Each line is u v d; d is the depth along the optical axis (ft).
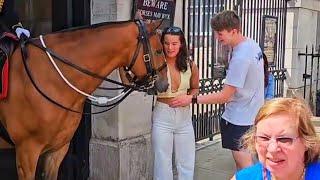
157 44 12.68
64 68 12.28
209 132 23.58
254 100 13.12
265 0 27.76
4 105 12.42
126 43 12.42
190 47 20.83
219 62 22.25
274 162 5.51
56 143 12.60
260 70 13.16
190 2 20.18
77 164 16.78
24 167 12.52
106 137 16.37
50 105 12.13
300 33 31.17
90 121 16.72
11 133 12.49
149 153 17.11
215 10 22.68
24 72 12.26
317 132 5.93
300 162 5.55
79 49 12.39
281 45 30.09
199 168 19.62
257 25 27.02
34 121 12.21
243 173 6.11
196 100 13.38
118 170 16.07
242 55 12.78
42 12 16.83
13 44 12.71
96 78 12.58
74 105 12.52
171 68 13.65
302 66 31.94
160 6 16.74
